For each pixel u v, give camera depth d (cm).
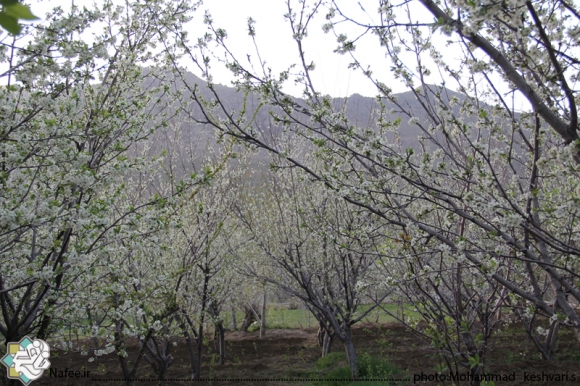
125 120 457
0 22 80
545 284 447
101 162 481
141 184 720
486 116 320
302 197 769
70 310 459
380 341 1195
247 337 1446
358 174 363
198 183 460
